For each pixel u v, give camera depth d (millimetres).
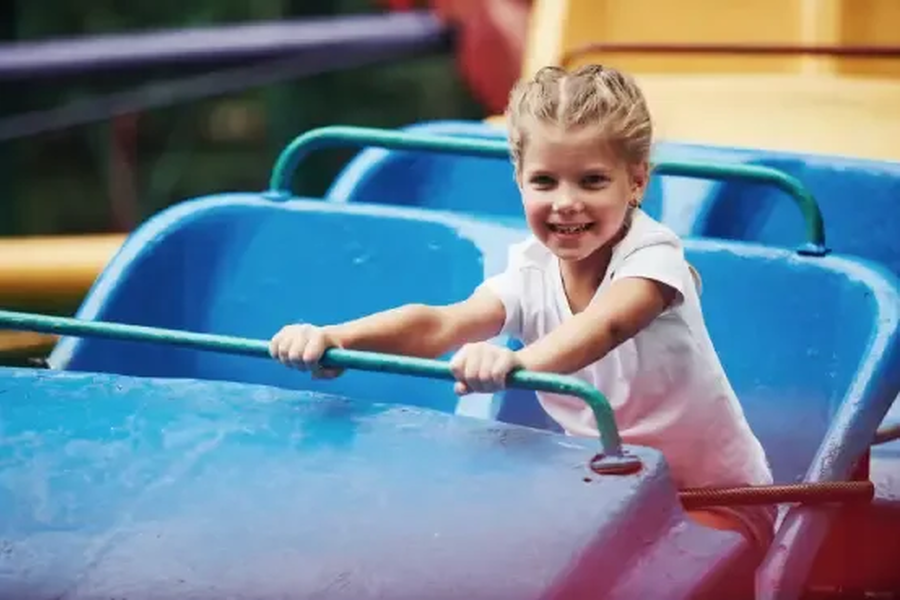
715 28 7223
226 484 3012
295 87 13820
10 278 6348
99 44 10391
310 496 2963
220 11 14430
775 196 5129
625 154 3398
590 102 3359
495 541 2809
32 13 14172
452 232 4391
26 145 14133
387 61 10820
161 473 3055
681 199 5066
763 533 3646
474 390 3043
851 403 3689
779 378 4121
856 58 7191
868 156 5883
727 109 6340
